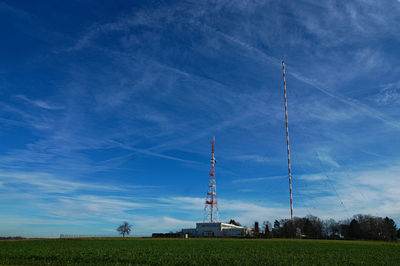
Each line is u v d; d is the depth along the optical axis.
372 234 121.31
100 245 55.09
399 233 144.50
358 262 33.59
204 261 32.78
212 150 113.31
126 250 44.03
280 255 39.06
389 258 37.75
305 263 32.19
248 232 103.19
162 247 50.94
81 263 30.67
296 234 93.12
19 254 37.12
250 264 31.03
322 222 142.50
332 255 40.25
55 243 60.62
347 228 128.88
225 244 59.88
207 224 106.00
